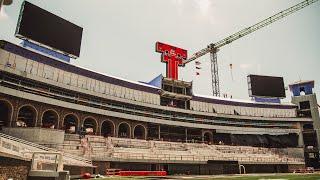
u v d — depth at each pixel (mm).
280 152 70375
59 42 50125
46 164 23000
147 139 60031
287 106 80312
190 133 70125
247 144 74250
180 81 70312
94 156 40031
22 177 18188
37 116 43844
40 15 47688
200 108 72812
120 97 58594
